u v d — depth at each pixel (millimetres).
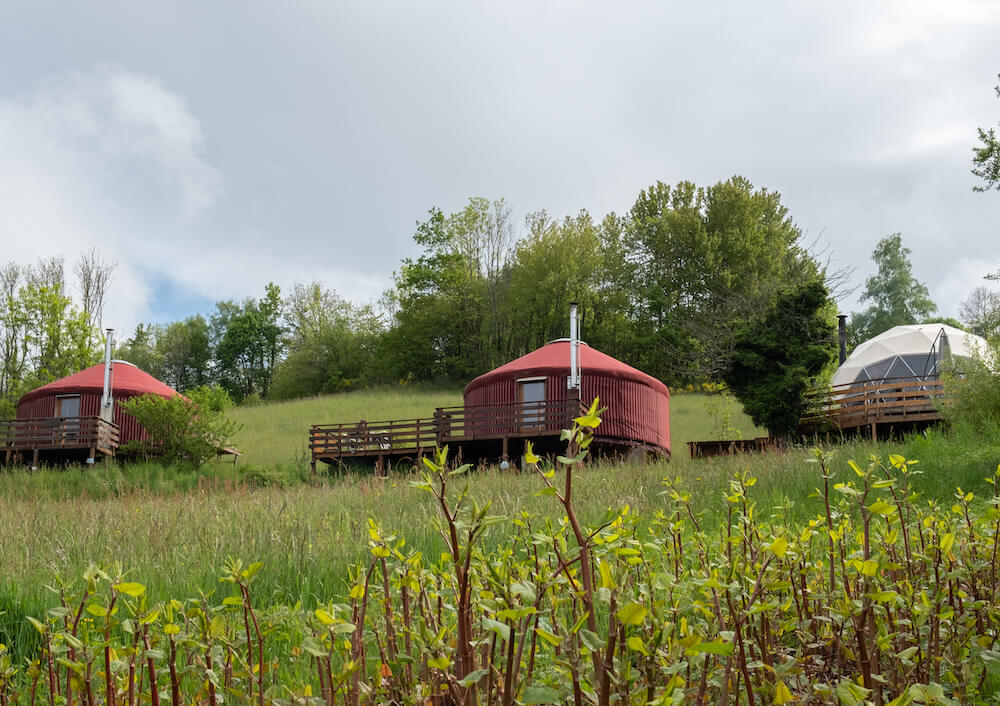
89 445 29766
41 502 16922
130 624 2010
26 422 30688
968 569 2994
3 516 11875
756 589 2098
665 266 64312
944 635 2631
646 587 2109
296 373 72750
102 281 60875
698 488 12219
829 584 3059
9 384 46844
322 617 1990
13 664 4402
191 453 29234
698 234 62969
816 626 2854
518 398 29094
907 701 1756
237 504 12656
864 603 2234
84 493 21172
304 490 15258
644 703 1714
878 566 2256
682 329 58250
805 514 9539
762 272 61000
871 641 2398
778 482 12531
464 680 1749
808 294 26891
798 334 26938
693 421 43594
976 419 17500
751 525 2652
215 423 31188
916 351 29656
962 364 19438
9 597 5508
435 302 65875
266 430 43969
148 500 14789
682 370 47406
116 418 33219
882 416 23844
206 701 2428
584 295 59906
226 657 2369
